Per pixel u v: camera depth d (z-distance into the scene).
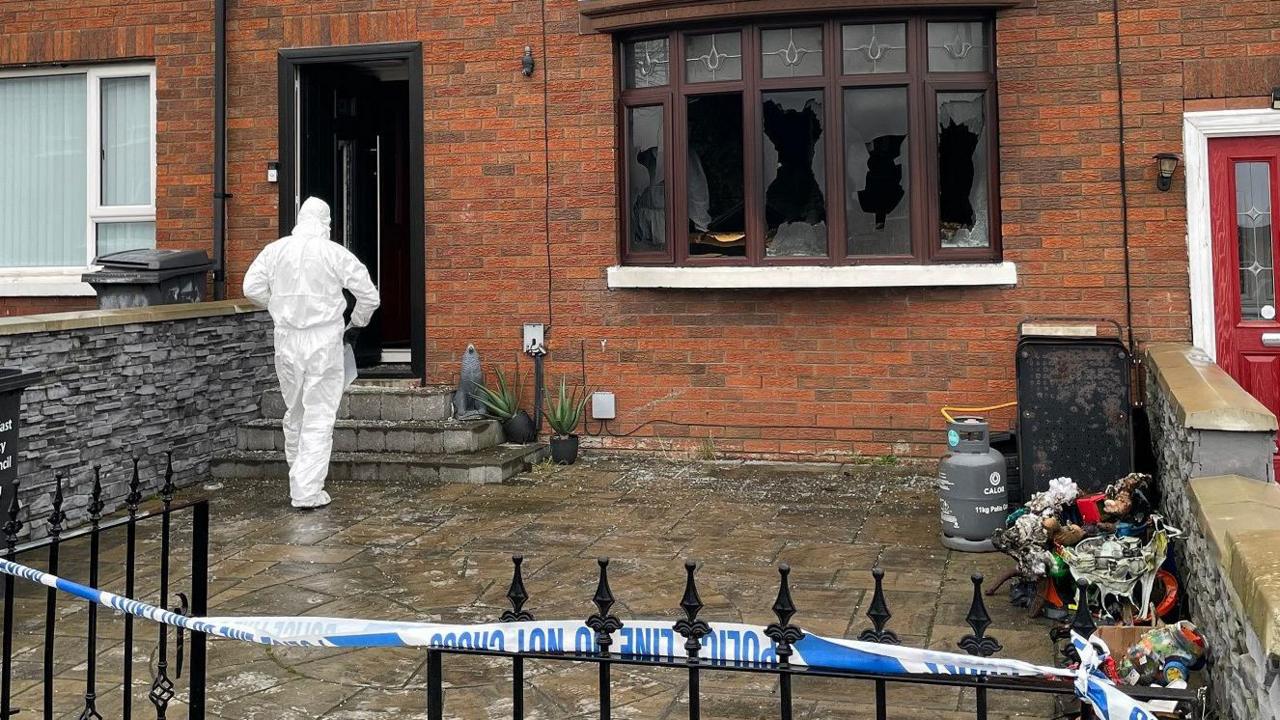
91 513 3.78
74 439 7.07
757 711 4.14
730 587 5.62
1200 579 4.19
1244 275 7.82
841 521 6.87
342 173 10.12
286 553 6.38
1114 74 7.94
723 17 8.27
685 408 8.74
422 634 3.07
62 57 9.64
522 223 8.98
